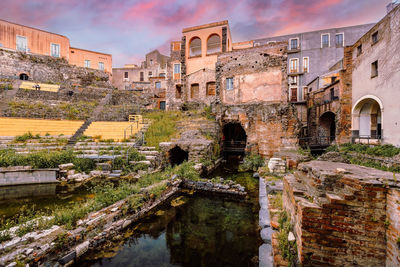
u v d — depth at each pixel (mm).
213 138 16062
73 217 5488
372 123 15492
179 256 4891
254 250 5051
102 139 15906
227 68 21141
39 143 14156
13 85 24094
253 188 9531
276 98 18938
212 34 26000
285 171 9711
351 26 28469
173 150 14859
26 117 18547
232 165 15266
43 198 8117
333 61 28562
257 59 19812
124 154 12617
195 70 26531
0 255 3906
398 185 2703
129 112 23469
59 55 32156
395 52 11945
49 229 4898
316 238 3035
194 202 8055
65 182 10211
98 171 11453
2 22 27484
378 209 2814
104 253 4914
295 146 14992
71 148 13461
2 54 26734
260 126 16188
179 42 33281
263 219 5293
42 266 4051
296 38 30828
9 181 9734
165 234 5844
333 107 18844
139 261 4699
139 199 6812
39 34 30359
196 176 10234
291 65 30594
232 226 6203
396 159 10352
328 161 4887
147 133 16828
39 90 23562
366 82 14664
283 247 3592
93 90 29297
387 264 2711
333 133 22797
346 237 2922
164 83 35688
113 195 6961
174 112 22516
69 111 21125
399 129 11664
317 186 3367
